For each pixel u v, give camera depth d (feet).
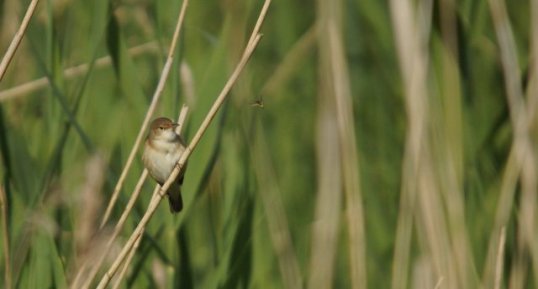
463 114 56.59
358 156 64.34
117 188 44.24
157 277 49.11
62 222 49.03
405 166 54.90
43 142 50.24
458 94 55.57
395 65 65.62
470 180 56.34
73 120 45.52
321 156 61.36
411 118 54.54
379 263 61.46
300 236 62.54
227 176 51.62
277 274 54.29
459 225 53.98
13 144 49.55
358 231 54.65
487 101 62.18
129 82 49.16
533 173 55.16
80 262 43.16
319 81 64.23
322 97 62.54
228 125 53.52
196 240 55.42
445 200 54.39
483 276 53.57
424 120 54.34
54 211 49.06
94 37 49.16
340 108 55.72
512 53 56.29
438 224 53.88
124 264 43.60
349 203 54.95
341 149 55.72
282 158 66.95
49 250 45.39
